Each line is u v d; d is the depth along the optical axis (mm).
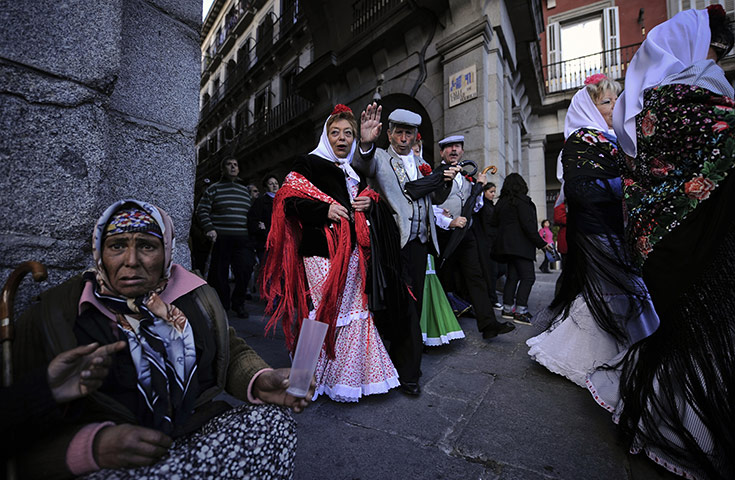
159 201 1789
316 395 2020
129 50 1698
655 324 1958
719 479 1157
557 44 13828
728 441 1141
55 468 710
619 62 12805
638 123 1427
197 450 798
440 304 2895
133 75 1708
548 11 14008
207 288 1061
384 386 1979
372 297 1897
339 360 1946
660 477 1301
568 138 2152
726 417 1145
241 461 834
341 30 9711
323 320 1866
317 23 10203
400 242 2174
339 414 1821
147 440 725
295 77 10875
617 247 1864
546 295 5832
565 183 2021
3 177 1151
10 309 817
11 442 693
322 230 1981
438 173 2371
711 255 1210
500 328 2855
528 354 2611
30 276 1190
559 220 3668
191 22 1949
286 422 949
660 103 1326
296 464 1396
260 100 17672
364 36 8383
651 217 1366
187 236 1920
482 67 6375
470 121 6527
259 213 5051
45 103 1236
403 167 2447
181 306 988
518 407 1877
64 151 1272
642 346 1429
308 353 876
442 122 7223
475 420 1748
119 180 1647
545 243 3818
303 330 882
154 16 1794
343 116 2117
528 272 3943
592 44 13422
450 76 6891
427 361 2645
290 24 14797
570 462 1406
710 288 1207
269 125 15719
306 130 13297
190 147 1931
